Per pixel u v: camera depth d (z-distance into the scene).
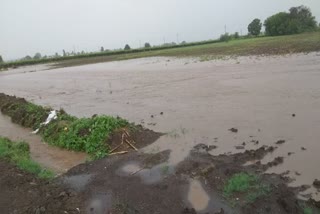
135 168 8.77
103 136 10.40
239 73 22.56
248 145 9.48
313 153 8.46
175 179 7.91
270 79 18.59
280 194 6.70
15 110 16.45
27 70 56.34
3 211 7.38
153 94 18.42
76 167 9.27
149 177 8.20
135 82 24.42
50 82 31.78
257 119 11.52
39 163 9.98
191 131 11.10
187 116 12.95
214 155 9.05
